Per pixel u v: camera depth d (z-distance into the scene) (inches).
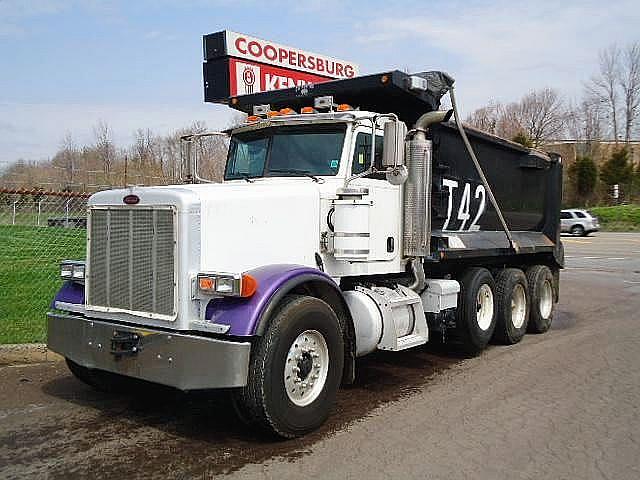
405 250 275.6
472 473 177.6
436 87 295.6
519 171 402.0
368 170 246.2
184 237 191.6
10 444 195.3
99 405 234.8
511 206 395.5
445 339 341.1
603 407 240.2
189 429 210.2
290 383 198.7
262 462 182.7
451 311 317.7
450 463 184.2
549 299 411.2
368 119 260.5
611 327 419.8
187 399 244.4
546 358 327.3
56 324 222.7
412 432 209.8
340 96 291.9
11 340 298.7
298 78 604.4
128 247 203.3
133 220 202.1
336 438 203.3
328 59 637.3
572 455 191.9
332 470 177.6
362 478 172.9
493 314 348.5
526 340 381.4
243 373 182.4
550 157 444.5
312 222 232.4
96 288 212.4
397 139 236.5
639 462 187.5
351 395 254.7
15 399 239.6
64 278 228.2
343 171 250.8
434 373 293.9
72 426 211.9
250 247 209.8
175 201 192.7
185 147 297.7
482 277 336.5
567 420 224.4
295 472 176.1
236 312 187.2
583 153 2977.4
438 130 304.5
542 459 188.4
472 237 345.4
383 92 283.6
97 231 212.2
